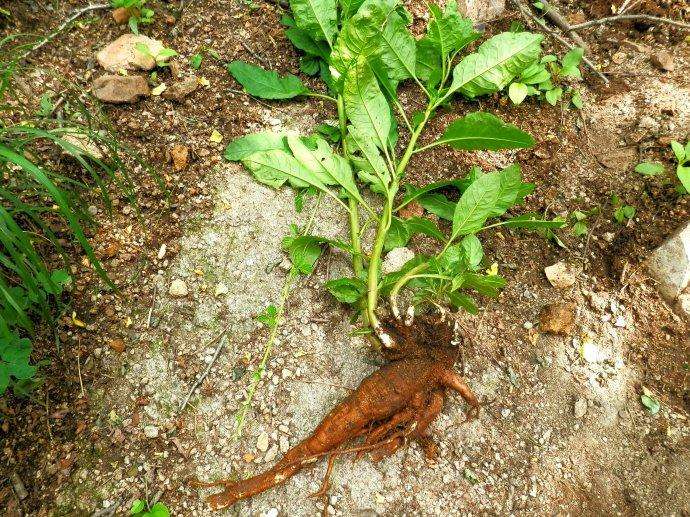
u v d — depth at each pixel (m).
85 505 0.55
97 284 0.62
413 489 0.59
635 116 0.79
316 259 0.67
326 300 0.66
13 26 0.69
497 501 0.60
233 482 0.56
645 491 0.62
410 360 0.59
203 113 0.71
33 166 0.48
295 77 0.73
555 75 0.81
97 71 0.70
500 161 0.76
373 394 0.57
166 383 0.60
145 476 0.57
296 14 0.69
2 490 0.54
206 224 0.67
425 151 0.75
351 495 0.58
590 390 0.66
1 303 0.54
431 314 0.63
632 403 0.66
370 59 0.64
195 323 0.63
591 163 0.77
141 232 0.65
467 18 0.75
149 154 0.68
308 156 0.64
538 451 0.63
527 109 0.79
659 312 0.70
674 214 0.74
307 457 0.57
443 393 0.61
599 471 0.62
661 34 0.85
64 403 0.58
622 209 0.74
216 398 0.60
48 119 0.60
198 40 0.74
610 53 0.85
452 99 0.79
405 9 0.79
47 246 0.62
